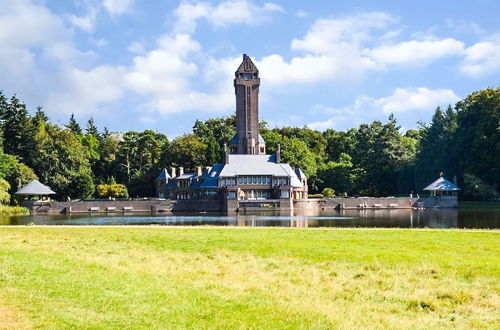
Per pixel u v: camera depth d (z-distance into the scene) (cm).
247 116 17700
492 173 13925
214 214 11750
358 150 19275
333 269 3094
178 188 16138
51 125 17375
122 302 2130
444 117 16188
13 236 4516
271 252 3684
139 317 1948
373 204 14012
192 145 18112
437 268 3061
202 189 14975
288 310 2133
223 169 15025
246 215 11106
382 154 17262
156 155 19750
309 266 3181
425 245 3947
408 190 16788
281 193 14812
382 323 2053
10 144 16025
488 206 13462
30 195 13888
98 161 19688
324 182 17962
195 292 2367
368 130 19200
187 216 10831
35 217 10700
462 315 2222
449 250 3700
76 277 2552
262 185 14975
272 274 2919
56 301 2103
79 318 1898
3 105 16162
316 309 2177
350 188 17488
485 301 2414
